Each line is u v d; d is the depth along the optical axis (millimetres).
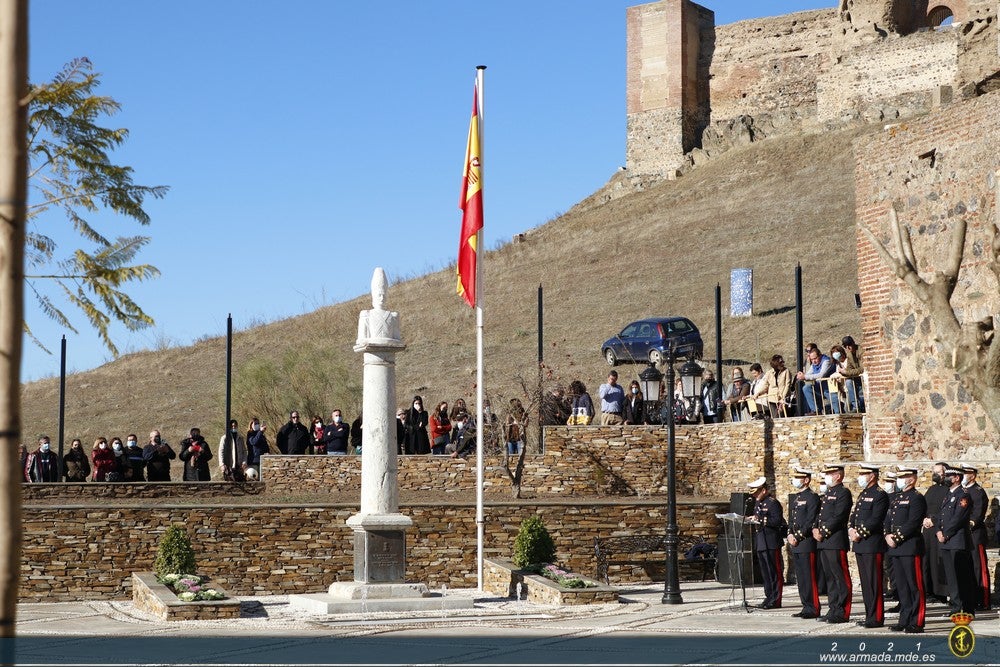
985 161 21156
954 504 17516
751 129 78812
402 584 20578
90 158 15078
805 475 19328
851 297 47219
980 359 14258
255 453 29000
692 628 17641
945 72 70875
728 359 42250
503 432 28047
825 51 79062
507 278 61938
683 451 28984
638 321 43031
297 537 24641
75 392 51781
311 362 39875
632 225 68375
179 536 22500
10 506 6422
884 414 23594
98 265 14352
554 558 23891
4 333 6445
